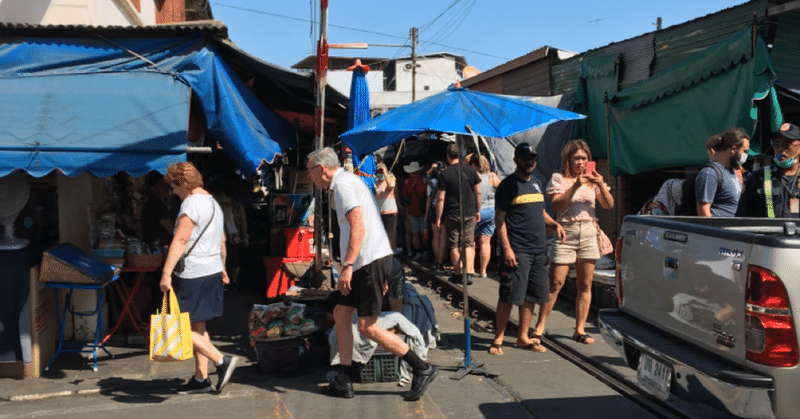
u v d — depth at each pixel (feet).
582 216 18.75
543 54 39.29
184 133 17.39
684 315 11.07
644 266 12.42
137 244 19.86
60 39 19.03
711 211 16.60
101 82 18.42
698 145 24.35
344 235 14.49
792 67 23.26
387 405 14.51
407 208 38.91
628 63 30.68
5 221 16.94
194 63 19.31
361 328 14.71
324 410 14.24
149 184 21.71
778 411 8.96
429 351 19.02
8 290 16.57
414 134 20.45
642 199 31.04
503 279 18.25
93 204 19.40
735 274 9.64
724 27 24.98
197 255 15.03
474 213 28.78
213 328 22.25
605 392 15.28
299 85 23.53
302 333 16.89
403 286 18.39
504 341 20.13
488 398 14.92
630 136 28.02
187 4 40.70
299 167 28.17
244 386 15.98
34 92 17.70
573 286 25.62
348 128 23.86
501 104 16.02
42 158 16.07
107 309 20.54
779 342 8.91
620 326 12.54
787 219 13.34
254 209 32.09
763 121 22.16
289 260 25.57
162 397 15.24
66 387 15.98
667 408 13.93
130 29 18.98
